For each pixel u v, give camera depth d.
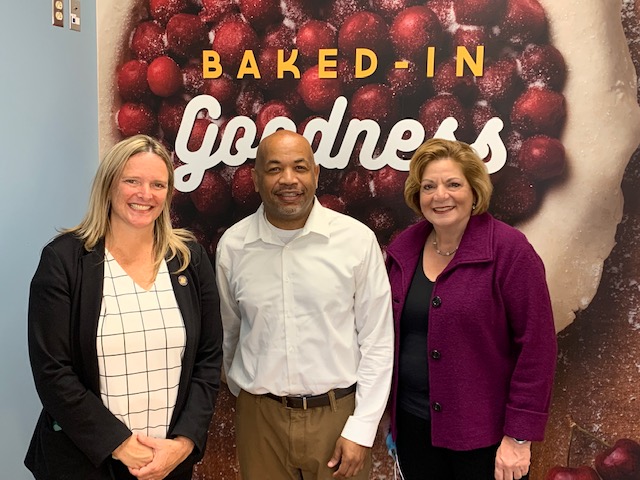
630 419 2.07
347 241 1.62
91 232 1.38
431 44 2.04
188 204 2.20
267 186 1.54
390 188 2.10
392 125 2.08
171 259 1.46
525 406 1.45
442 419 1.52
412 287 1.62
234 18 2.11
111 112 2.20
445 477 1.64
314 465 1.62
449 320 1.50
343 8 2.06
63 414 1.29
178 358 1.41
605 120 2.00
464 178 1.52
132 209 1.35
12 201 1.88
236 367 1.71
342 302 1.60
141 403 1.37
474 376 1.50
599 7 1.97
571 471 2.13
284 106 2.12
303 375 1.59
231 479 2.26
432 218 1.54
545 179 2.05
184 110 2.17
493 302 1.49
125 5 2.15
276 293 1.61
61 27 2.03
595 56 1.99
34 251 1.98
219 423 2.25
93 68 2.18
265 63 2.11
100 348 1.32
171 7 2.13
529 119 2.03
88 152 2.19
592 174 2.03
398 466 1.70
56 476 1.35
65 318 1.30
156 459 1.35
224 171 2.17
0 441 1.89
